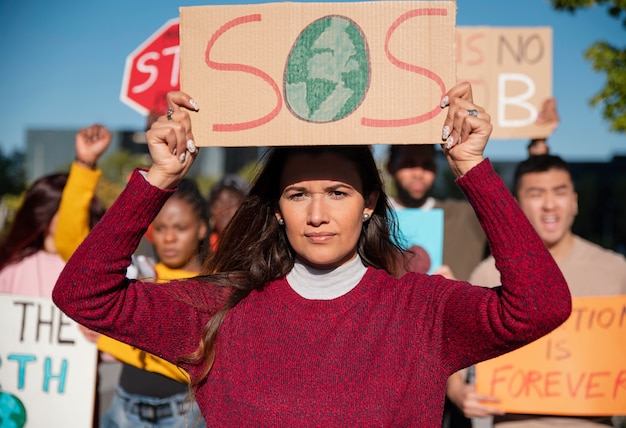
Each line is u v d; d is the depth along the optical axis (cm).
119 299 196
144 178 195
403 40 201
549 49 484
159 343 203
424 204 457
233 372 201
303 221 206
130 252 196
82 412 395
